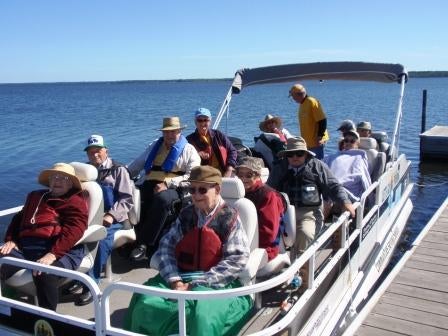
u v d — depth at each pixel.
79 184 3.94
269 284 2.94
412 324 4.90
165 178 5.23
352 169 6.23
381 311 5.16
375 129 25.97
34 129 30.09
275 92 98.06
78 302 4.12
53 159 19.09
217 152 6.04
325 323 4.18
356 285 5.14
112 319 3.86
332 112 37.47
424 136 16.91
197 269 3.41
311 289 3.71
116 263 5.05
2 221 11.02
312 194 4.79
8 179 15.51
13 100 83.25
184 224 3.55
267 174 5.84
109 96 100.56
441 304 5.29
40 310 3.31
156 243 4.88
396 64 7.57
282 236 4.26
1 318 3.51
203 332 2.96
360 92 86.69
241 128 26.14
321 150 7.84
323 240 3.83
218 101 64.12
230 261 3.31
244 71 8.17
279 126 7.72
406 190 8.71
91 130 29.11
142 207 5.29
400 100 7.56
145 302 3.19
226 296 2.78
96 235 4.05
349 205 4.67
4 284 3.77
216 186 3.42
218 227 3.44
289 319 3.25
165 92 129.88
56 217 3.84
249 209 3.70
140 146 22.48
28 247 3.80
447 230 7.48
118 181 4.83
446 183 14.09
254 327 3.64
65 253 3.77
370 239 5.92
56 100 80.62
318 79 8.08
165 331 3.13
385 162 6.99
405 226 8.45
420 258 6.49
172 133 5.23
